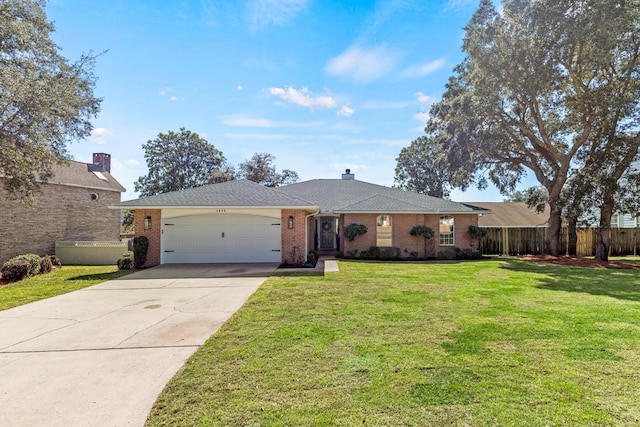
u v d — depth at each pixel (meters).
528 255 19.52
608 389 3.61
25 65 12.13
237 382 3.82
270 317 6.45
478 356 4.50
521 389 3.61
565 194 16.69
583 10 14.03
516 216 26.09
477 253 18.31
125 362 4.46
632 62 14.99
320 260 16.58
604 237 16.92
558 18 14.34
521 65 15.85
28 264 12.41
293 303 7.55
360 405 3.32
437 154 23.31
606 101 14.59
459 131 19.27
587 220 17.42
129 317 6.66
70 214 20.94
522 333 5.42
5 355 4.75
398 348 4.80
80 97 13.61
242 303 7.64
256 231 14.67
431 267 14.00
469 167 20.05
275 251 14.66
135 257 13.80
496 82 16.56
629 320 6.17
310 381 3.82
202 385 3.77
